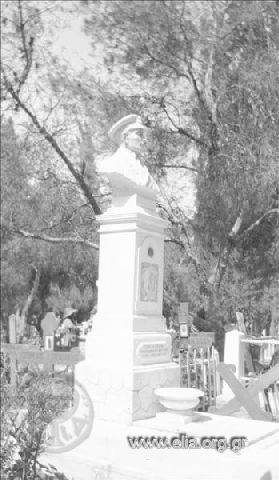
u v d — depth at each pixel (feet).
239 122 43.34
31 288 84.84
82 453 19.20
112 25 48.85
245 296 44.80
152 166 47.09
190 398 19.97
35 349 34.19
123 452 18.74
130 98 49.14
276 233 45.50
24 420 14.74
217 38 46.52
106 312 21.80
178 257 50.75
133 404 19.83
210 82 46.75
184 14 47.83
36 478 14.64
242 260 46.88
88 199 50.24
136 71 49.47
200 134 47.24
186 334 29.17
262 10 44.11
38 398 15.06
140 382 20.22
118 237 21.91
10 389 14.97
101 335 21.40
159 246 22.97
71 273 62.03
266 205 44.01
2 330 69.87
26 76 51.13
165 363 22.26
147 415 20.49
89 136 49.19
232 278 45.88
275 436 19.48
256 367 39.83
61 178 50.85
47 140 50.01
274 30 42.24
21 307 89.56
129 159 22.31
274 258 45.83
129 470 18.02
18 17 51.21
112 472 18.21
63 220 51.24
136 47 48.75
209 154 45.98
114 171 21.61
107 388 20.26
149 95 49.26
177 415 20.33
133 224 21.50
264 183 39.75
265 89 39.99
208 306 45.50
